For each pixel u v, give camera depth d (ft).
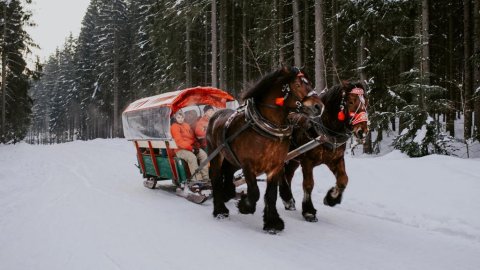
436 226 18.44
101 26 160.15
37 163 54.70
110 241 16.72
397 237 17.33
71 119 221.05
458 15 69.00
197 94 27.91
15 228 18.98
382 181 26.50
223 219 20.80
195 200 25.02
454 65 73.41
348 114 18.61
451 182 24.27
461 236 17.29
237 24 81.05
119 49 136.46
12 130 110.93
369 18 46.42
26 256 15.01
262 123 17.70
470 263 14.19
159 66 101.71
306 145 19.36
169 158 27.22
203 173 26.23
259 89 18.02
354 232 18.21
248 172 18.74
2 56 102.37
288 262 14.25
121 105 139.85
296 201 25.50
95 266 13.87
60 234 17.83
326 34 60.80
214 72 67.21
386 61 49.90
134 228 18.81
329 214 21.84
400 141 40.19
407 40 49.73
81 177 38.99
